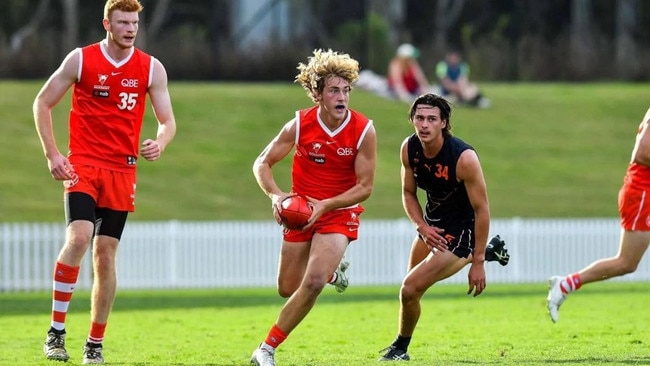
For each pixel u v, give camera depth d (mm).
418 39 178750
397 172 100188
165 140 28531
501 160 105000
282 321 26359
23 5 160250
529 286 69062
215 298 59156
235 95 116562
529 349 31656
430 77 147625
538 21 178875
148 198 91438
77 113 28297
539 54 151250
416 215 28156
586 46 161625
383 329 38969
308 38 154500
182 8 166875
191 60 133250
